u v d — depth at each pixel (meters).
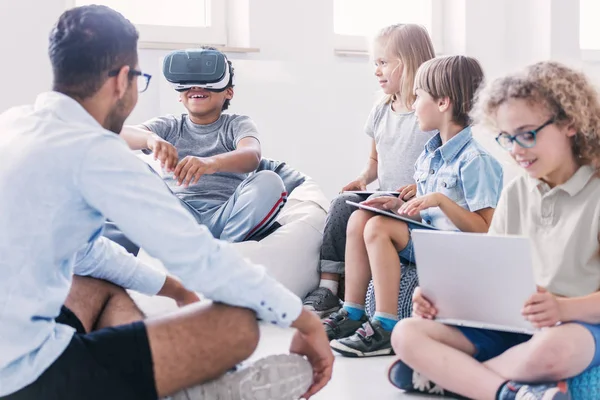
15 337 1.31
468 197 2.31
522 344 1.64
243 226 2.74
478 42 4.30
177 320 1.44
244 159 2.68
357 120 3.88
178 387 1.44
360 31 4.22
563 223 1.72
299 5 3.87
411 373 1.83
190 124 2.91
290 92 3.73
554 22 4.34
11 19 3.27
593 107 1.68
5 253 1.31
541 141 1.67
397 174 2.86
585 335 1.57
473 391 1.64
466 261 1.66
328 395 1.87
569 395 1.54
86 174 1.34
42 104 1.42
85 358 1.35
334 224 2.74
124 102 1.50
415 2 4.34
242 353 1.47
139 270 1.77
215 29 3.83
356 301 2.43
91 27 1.44
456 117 2.41
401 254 2.38
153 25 3.69
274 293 1.44
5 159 1.35
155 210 1.36
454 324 1.75
